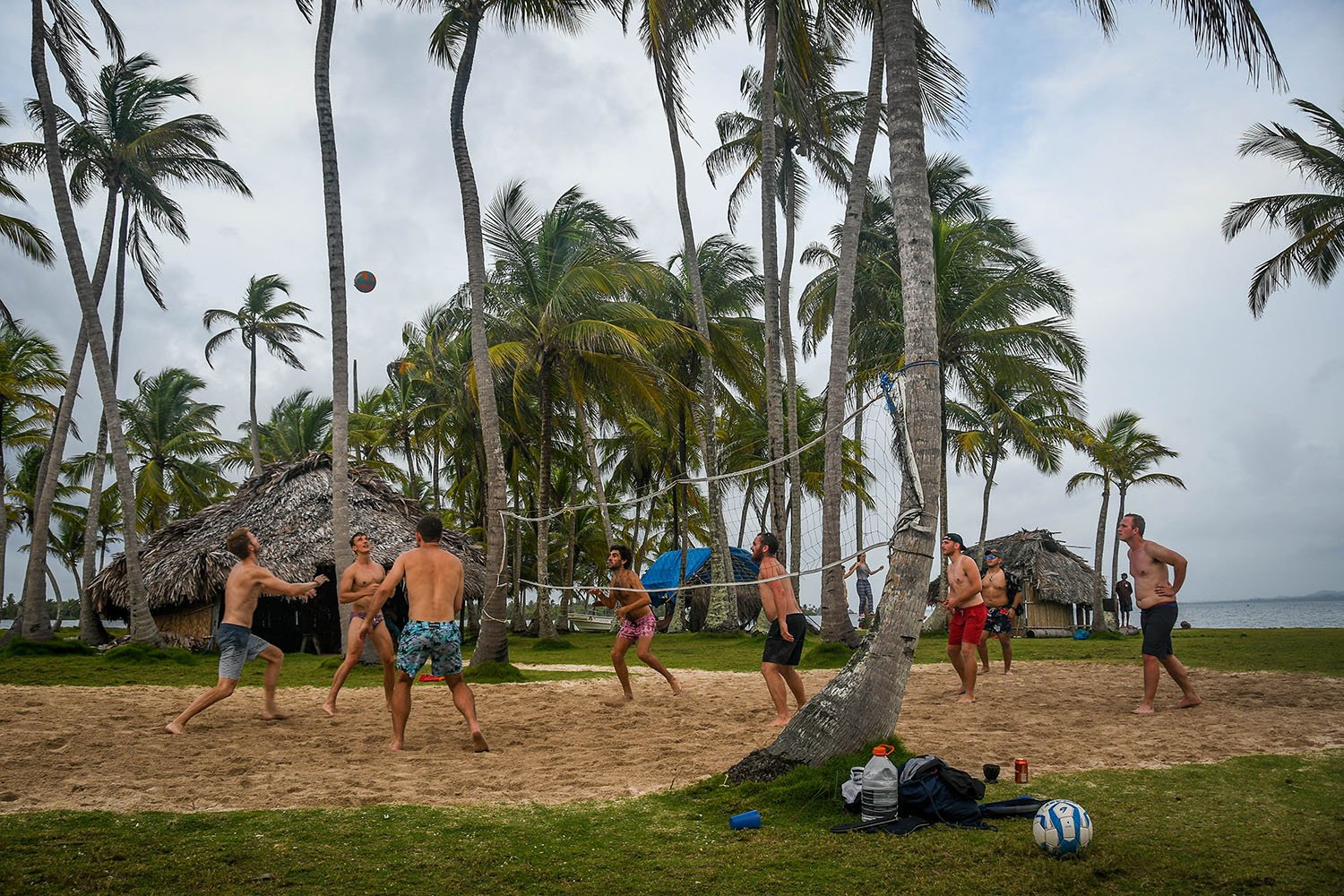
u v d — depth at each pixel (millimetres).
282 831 4328
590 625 40156
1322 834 4199
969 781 4707
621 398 23281
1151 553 8469
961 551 9484
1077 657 15812
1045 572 31062
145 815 4609
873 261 23656
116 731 7543
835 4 13555
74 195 21234
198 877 3660
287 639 23922
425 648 6707
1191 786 5156
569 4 14789
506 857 3949
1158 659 8352
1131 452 32375
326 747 6867
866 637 5414
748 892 3533
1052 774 5473
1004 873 3709
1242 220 20656
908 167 5902
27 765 6070
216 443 37812
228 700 9867
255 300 33000
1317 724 7422
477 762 6219
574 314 21438
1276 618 122750
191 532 21234
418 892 3529
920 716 8172
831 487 15820
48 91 16234
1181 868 3742
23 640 16422
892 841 4160
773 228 20609
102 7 16906
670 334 22453
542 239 21641
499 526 13055
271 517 21094
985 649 12305
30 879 3613
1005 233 25172
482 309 13742
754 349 29109
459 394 28438
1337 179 19625
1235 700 9070
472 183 14109
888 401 6047
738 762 5828
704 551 29328
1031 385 23625
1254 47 6676
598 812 4742
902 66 6031
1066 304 23250
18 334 27734
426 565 6887
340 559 14867
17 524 38906
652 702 9438
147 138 19406
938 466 5574
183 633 19734
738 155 26797
